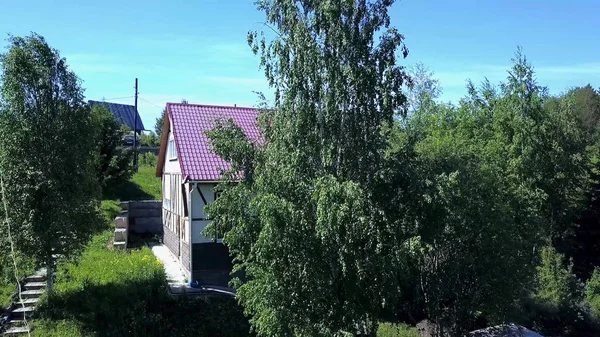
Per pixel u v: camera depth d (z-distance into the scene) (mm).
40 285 14320
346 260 8789
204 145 17516
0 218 12922
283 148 9266
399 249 8602
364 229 8391
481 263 11648
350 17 8805
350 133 9172
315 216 8883
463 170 11500
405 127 17406
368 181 9109
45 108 13344
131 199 26844
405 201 9398
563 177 23141
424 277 12172
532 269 12531
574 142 24766
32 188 12852
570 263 22172
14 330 11930
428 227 9945
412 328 13844
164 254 20172
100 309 13078
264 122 10047
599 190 28359
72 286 14148
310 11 9023
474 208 11312
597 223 28094
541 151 21906
